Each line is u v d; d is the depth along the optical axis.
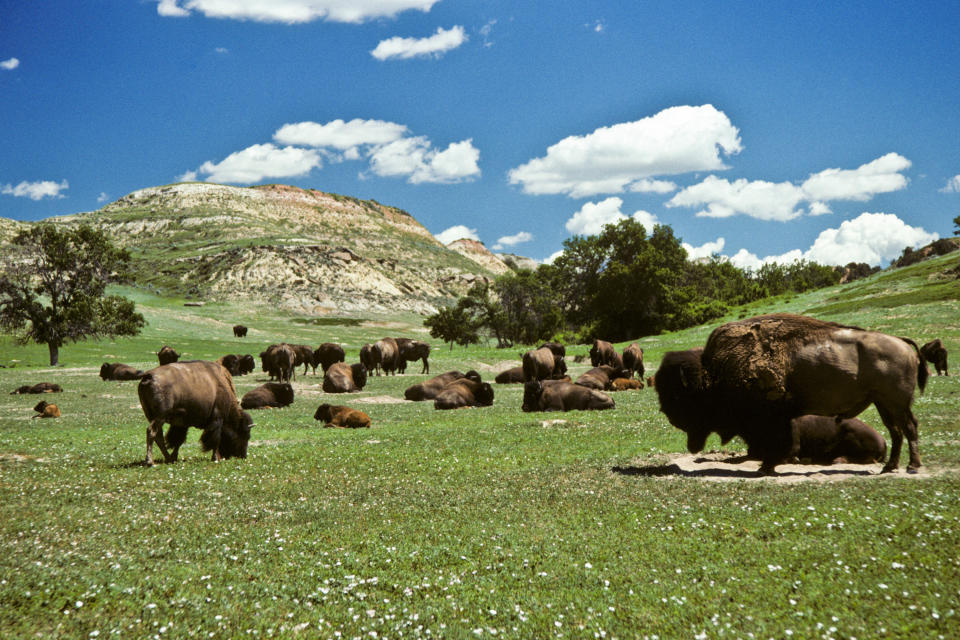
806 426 10.84
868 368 9.24
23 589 5.63
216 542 7.29
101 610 5.30
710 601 5.39
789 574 5.84
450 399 22.39
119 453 13.42
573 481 10.03
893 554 6.01
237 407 12.95
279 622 5.22
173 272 177.12
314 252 197.75
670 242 101.75
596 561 6.46
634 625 5.05
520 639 4.93
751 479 9.56
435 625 5.14
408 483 10.34
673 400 10.47
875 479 8.91
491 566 6.43
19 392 29.12
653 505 8.36
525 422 17.31
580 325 114.38
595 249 106.38
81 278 61.22
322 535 7.62
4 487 9.98
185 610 5.37
